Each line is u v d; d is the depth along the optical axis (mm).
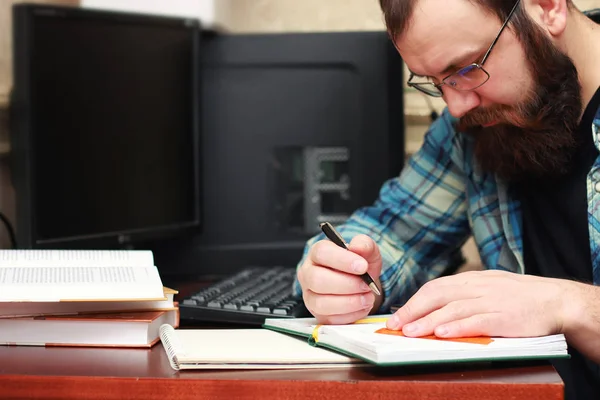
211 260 1485
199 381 695
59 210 1211
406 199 1339
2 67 1351
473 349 728
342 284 880
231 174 1491
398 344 729
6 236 1346
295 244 1488
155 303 881
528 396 680
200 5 1662
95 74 1271
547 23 1044
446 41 971
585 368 1091
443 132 1337
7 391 712
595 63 1115
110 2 1618
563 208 1165
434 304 826
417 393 683
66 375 710
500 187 1235
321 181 1501
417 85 1101
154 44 1370
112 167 1300
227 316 1041
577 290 855
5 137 1344
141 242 1459
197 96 1451
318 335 805
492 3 967
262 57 1479
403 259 1256
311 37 1473
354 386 683
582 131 1117
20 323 836
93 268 898
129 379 701
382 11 1018
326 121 1481
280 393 688
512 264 1253
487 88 1008
